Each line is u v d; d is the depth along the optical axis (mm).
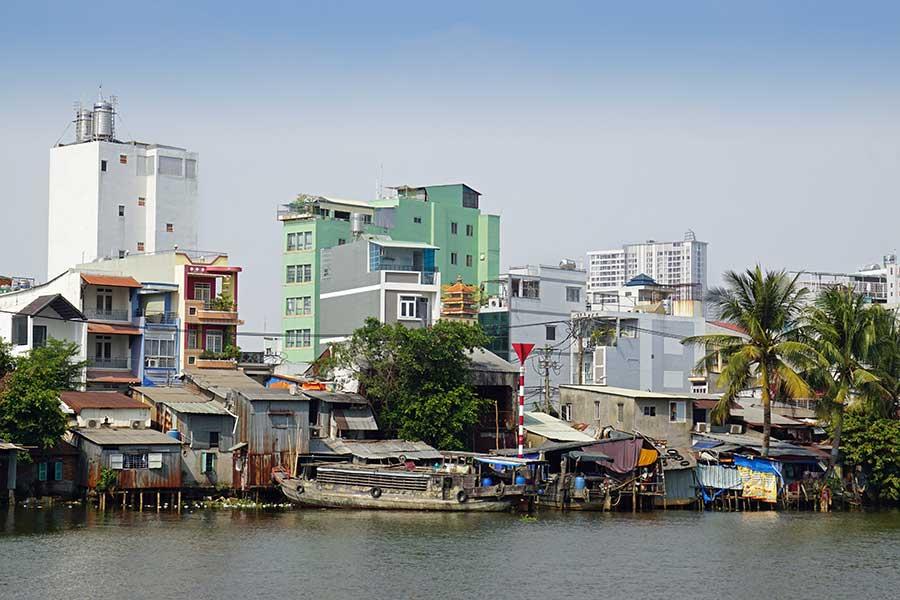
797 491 97250
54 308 97188
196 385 96188
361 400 98812
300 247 131750
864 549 74625
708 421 110750
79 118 135375
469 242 147750
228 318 104938
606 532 79688
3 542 69500
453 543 73500
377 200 141375
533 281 129500
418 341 98500
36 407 81688
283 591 59500
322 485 88188
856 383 97750
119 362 101625
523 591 60625
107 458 83750
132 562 65125
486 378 106625
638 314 132500
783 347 94188
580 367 121188
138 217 133625
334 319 126750
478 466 92562
